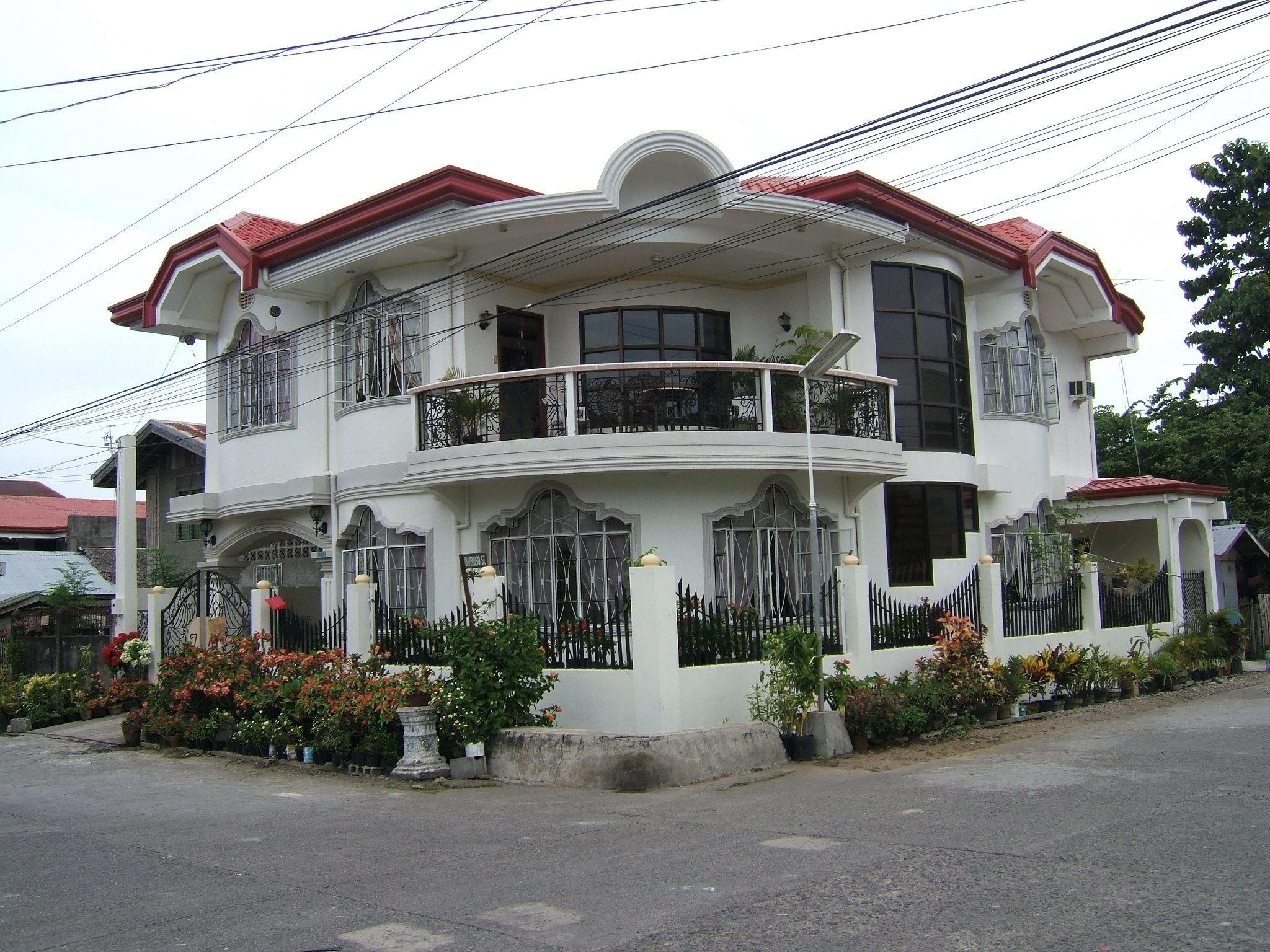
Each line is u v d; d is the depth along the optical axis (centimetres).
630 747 1090
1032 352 1998
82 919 701
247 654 1494
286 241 1706
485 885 735
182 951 621
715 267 1673
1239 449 3078
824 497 1619
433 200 1512
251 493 1844
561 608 1491
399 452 1642
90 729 1781
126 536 2100
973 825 859
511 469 1432
